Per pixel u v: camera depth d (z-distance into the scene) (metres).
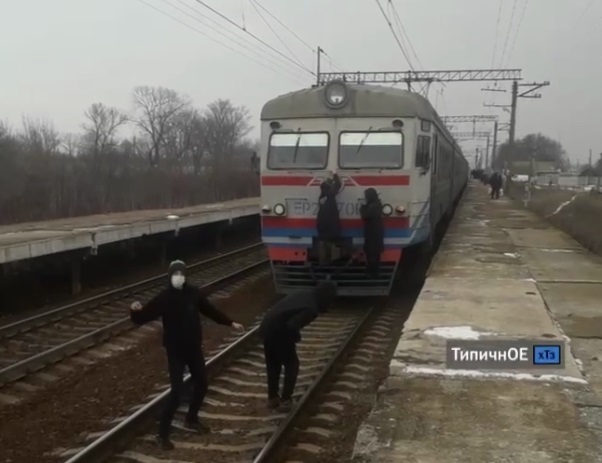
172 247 21.14
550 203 30.73
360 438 5.46
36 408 7.70
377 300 13.06
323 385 7.90
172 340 6.31
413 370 7.09
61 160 44.69
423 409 6.03
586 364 7.50
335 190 11.98
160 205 39.28
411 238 12.19
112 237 16.20
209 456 6.12
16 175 32.47
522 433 5.49
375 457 5.08
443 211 19.69
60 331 11.33
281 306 6.93
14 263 13.69
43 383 8.67
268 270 18.67
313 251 12.30
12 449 6.52
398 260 12.16
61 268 15.30
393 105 12.16
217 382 8.28
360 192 12.11
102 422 7.20
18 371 8.88
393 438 5.43
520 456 5.07
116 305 13.47
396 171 12.03
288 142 12.49
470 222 26.41
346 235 12.14
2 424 7.20
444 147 18.80
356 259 12.21
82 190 35.47
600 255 16.39
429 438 5.42
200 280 16.92
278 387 7.16
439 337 8.30
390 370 7.10
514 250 17.34
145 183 41.72
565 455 5.08
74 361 9.60
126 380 8.68
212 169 56.22
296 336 6.99
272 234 12.52
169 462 6.01
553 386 6.62
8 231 19.05
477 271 13.66
